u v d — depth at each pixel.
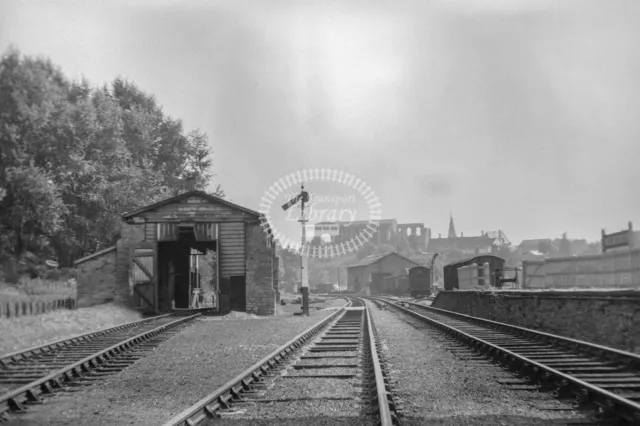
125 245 29.47
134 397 8.88
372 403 7.68
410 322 23.05
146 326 21.23
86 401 8.62
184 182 52.28
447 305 37.06
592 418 6.86
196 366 11.83
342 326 20.53
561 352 12.55
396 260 94.44
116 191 36.81
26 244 26.88
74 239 34.62
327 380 9.58
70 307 27.08
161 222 29.59
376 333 17.62
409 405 7.74
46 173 25.97
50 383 9.66
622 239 24.42
